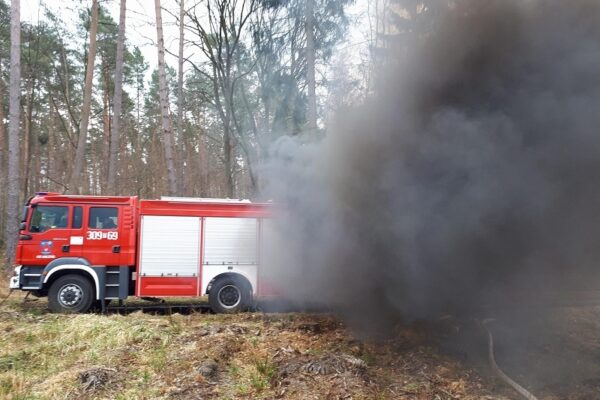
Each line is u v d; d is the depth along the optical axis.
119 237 7.43
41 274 7.21
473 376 4.57
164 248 7.53
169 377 4.30
